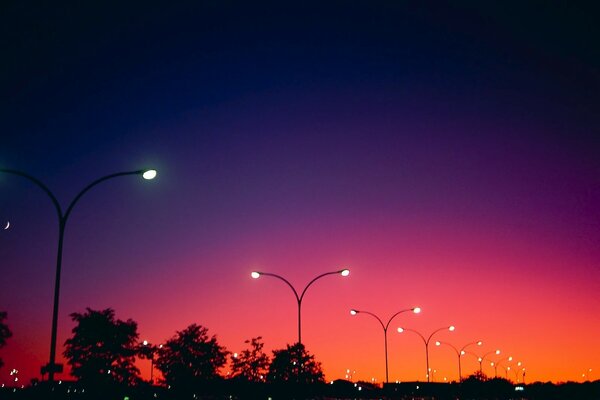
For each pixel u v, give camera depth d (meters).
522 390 124.56
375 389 130.62
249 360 68.69
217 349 70.62
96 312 58.12
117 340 57.81
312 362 64.88
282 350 65.19
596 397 131.12
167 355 69.69
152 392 65.62
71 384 56.50
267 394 65.81
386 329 57.75
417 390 133.75
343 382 131.00
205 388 69.75
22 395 43.72
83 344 57.09
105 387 56.34
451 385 134.00
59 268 22.36
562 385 144.12
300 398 57.59
